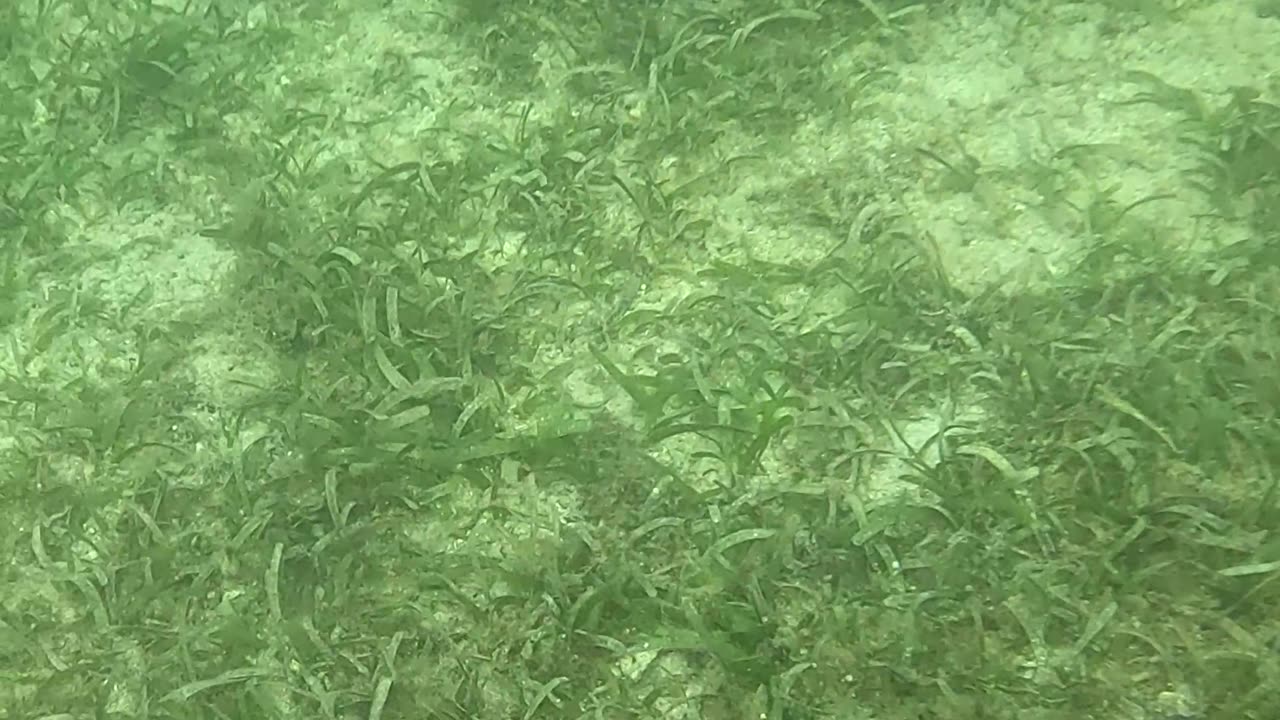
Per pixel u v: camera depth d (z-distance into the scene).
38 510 0.90
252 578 0.86
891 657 0.79
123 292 1.03
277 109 1.13
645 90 1.12
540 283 0.98
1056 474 0.84
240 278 1.02
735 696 0.78
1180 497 0.82
